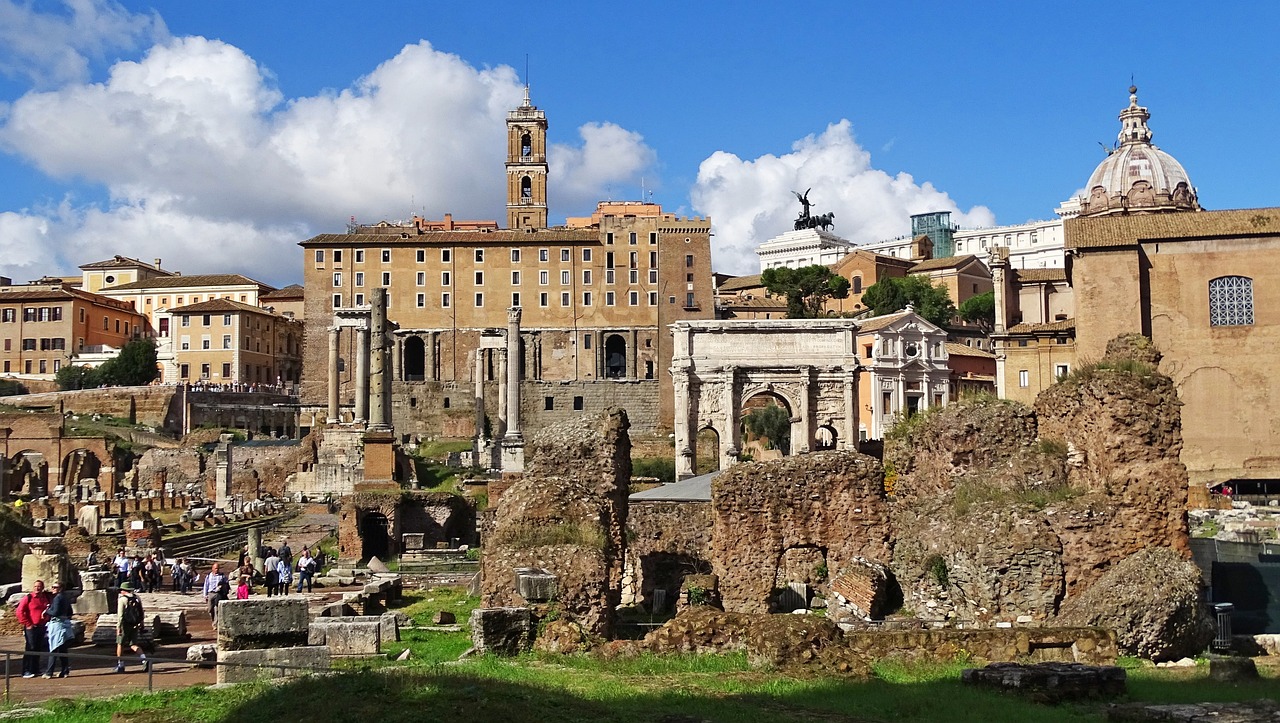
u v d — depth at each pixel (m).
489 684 22.61
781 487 37.12
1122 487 32.47
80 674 28.81
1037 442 36.75
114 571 49.28
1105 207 141.88
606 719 20.53
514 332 155.75
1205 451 95.31
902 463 41.09
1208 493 77.56
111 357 199.12
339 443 124.62
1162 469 32.47
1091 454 34.34
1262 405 94.56
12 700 24.66
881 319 158.38
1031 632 28.06
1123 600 29.53
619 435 38.91
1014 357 122.88
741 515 37.09
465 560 60.94
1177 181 140.38
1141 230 99.00
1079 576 32.00
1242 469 94.44
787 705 22.28
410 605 44.62
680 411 125.25
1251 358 95.06
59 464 130.38
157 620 35.62
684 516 43.25
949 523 34.03
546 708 21.03
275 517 94.25
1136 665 27.88
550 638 28.17
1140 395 33.03
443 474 121.25
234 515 91.06
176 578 52.00
